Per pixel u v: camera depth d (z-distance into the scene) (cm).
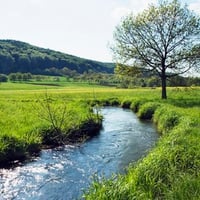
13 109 3042
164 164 1065
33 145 1708
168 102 3791
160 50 4394
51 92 7406
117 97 5588
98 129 2522
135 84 11238
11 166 1459
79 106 3391
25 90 9325
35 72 19862
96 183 967
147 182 958
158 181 944
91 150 1808
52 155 1680
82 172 1392
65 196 1126
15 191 1166
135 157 1642
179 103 3644
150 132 2386
